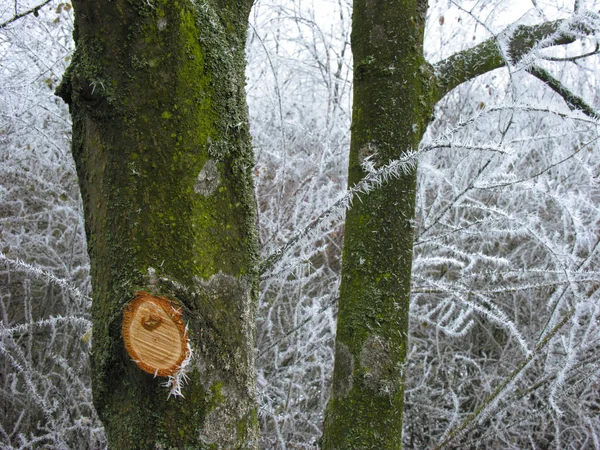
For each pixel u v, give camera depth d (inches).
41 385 80.0
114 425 28.6
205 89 27.5
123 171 26.6
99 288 28.5
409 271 39.4
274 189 104.4
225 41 29.1
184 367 26.4
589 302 57.2
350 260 39.8
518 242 108.7
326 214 40.6
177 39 26.2
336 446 38.0
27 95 83.9
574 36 52.7
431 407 81.8
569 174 104.3
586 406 87.1
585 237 77.3
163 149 26.6
